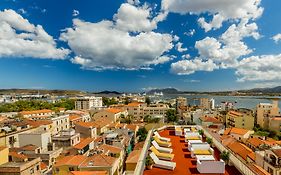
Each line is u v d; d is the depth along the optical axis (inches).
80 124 3206.2
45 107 6707.7
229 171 547.5
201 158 590.6
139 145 2356.1
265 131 4350.4
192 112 5300.2
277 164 1651.1
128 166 1801.2
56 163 1749.5
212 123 4178.2
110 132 2972.4
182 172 544.4
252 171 478.0
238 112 4852.4
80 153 2169.0
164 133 975.0
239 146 2233.0
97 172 1473.9
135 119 5620.1
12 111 6146.7
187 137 834.8
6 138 2215.8
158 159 603.5
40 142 2313.0
